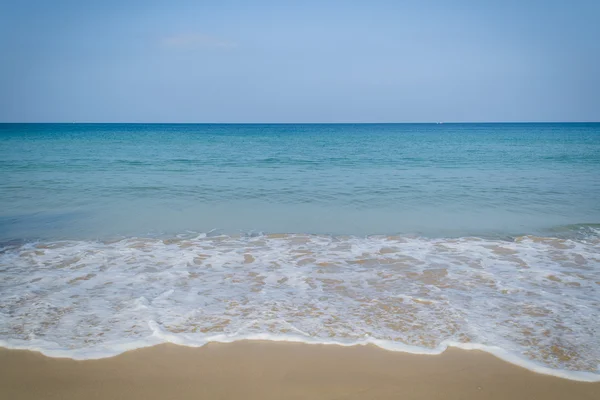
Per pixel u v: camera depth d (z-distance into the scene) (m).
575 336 4.03
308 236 8.04
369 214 9.86
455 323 4.30
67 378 3.34
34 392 3.18
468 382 3.33
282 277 5.74
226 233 8.23
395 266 6.25
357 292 5.18
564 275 5.84
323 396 3.15
